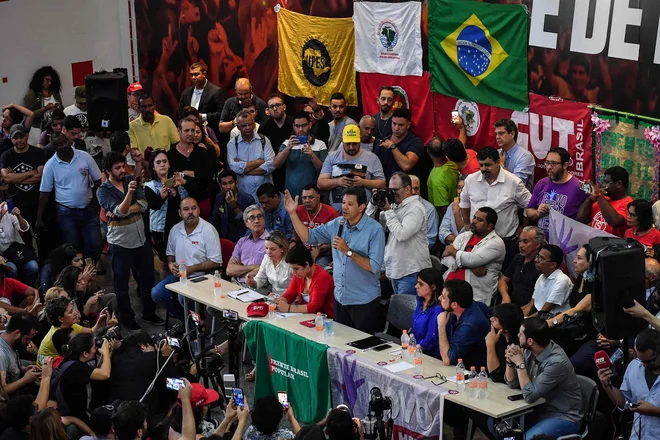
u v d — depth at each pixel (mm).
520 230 9977
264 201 10820
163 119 12906
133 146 12844
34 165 12336
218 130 13250
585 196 9430
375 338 8633
